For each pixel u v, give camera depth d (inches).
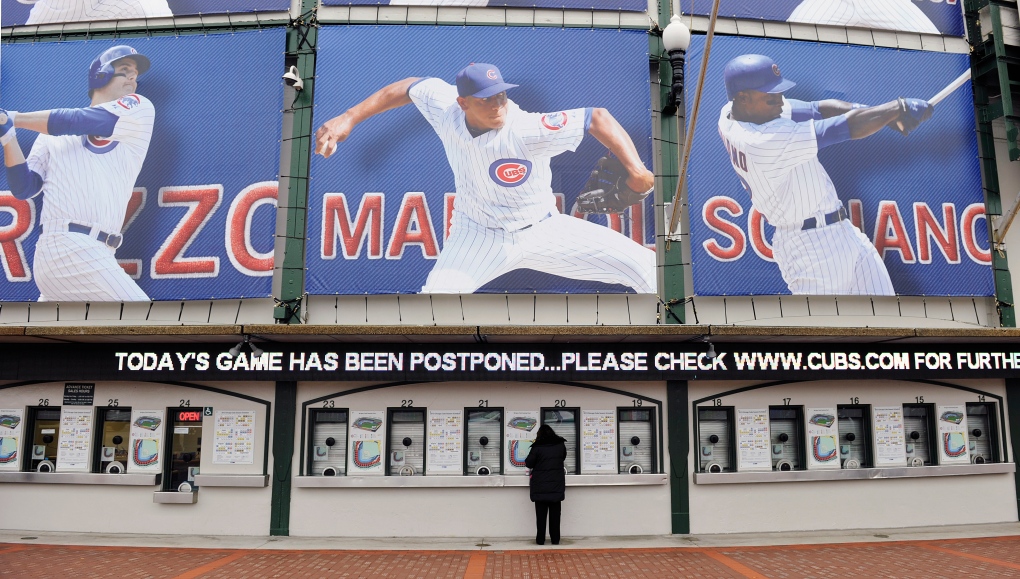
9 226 456.8
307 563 358.3
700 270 451.8
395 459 440.8
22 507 440.1
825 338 427.5
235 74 466.6
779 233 459.8
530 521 431.5
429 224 449.1
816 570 341.1
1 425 447.5
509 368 433.1
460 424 442.0
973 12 509.7
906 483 457.4
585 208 451.5
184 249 450.0
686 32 434.0
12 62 474.9
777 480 442.6
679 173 455.8
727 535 433.1
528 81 464.8
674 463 439.8
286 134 470.6
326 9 479.5
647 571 340.5
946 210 475.8
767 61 479.5
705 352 440.1
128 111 465.7
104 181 458.6
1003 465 462.6
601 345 438.9
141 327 397.4
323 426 445.1
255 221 449.7
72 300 448.1
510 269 445.7
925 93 488.1
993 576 327.0
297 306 445.7
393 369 432.1
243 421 441.1
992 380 473.7
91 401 448.5
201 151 459.2
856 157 473.1
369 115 460.4
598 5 482.0
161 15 482.3
